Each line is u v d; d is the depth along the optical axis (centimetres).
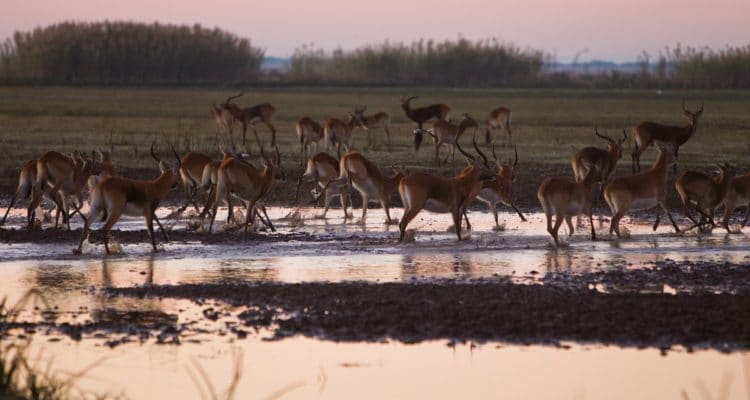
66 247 6569
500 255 6425
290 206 8831
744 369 4069
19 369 3628
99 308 4919
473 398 3744
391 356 4228
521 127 16625
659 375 3997
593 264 6106
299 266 6022
